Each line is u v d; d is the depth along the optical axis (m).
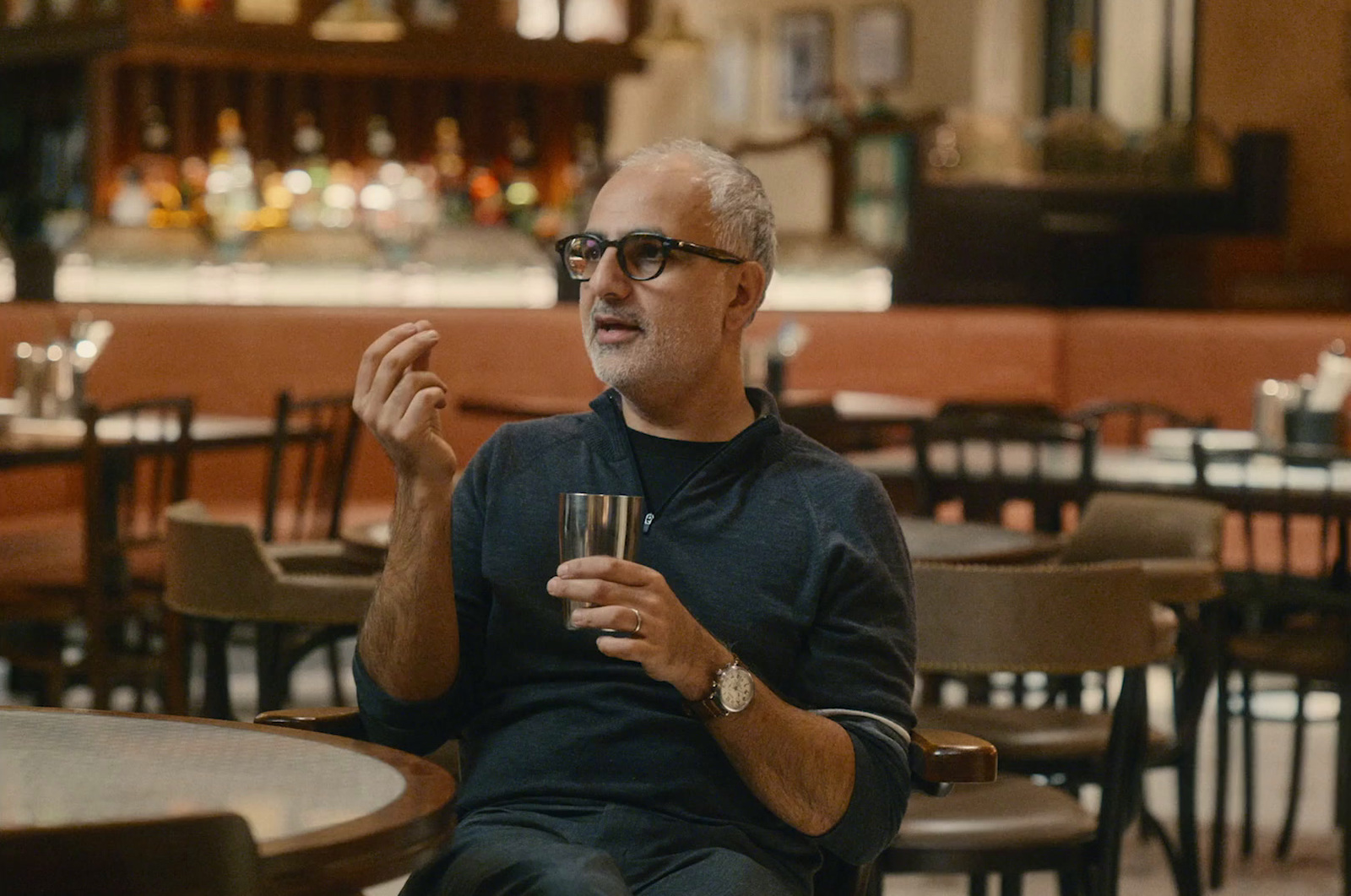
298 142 9.77
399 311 7.80
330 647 5.37
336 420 5.67
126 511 5.56
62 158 9.19
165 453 5.07
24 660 5.04
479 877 2.08
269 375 7.52
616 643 1.93
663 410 2.32
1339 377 5.37
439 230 8.73
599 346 2.29
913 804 2.97
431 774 1.75
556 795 2.21
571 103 10.52
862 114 9.47
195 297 8.35
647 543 2.25
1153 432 5.58
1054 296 9.96
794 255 9.07
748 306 2.34
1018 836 2.90
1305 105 10.88
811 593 2.21
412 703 2.22
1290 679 7.30
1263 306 9.97
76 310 7.07
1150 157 10.64
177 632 4.91
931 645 2.92
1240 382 8.34
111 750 1.83
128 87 9.24
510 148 10.39
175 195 9.16
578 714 2.22
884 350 8.62
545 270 8.98
